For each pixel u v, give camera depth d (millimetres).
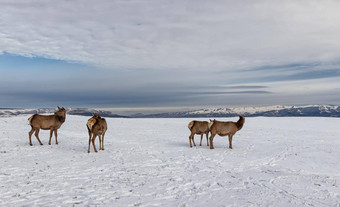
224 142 18141
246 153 13672
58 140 17984
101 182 8062
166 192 7156
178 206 6086
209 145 16719
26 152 12992
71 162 10984
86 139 19203
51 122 15461
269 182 8195
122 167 10250
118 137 21016
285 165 10797
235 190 7375
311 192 7160
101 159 11789
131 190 7297
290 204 6234
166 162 11383
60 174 8953
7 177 8398
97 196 6730
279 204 6230
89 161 11297
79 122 35219
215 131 15188
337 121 38188
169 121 42469
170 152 14016
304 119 42094
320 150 14430
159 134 23672
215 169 10078
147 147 15758
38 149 13922
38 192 6980
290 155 12984
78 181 8133
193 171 9734
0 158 11375
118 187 7566
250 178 8727
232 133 15320
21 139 17859
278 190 7355
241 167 10453
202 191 7273
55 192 7008
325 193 7074
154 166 10539
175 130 27766
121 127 30781
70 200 6383
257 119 43844
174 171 9695
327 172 9586
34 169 9586
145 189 7410
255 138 20312
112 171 9555
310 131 25781
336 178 8672
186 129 29109
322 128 29312
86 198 6559
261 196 6828
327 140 18906
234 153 13672
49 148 14352
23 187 7395
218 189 7473
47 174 8922
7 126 27297
